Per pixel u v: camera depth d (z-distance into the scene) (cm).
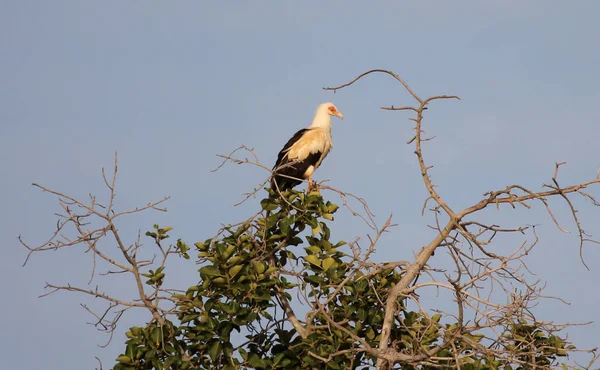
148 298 1553
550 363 1531
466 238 1407
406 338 1575
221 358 1602
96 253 1488
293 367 1600
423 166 1462
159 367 1541
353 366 1578
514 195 1410
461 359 1446
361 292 1585
